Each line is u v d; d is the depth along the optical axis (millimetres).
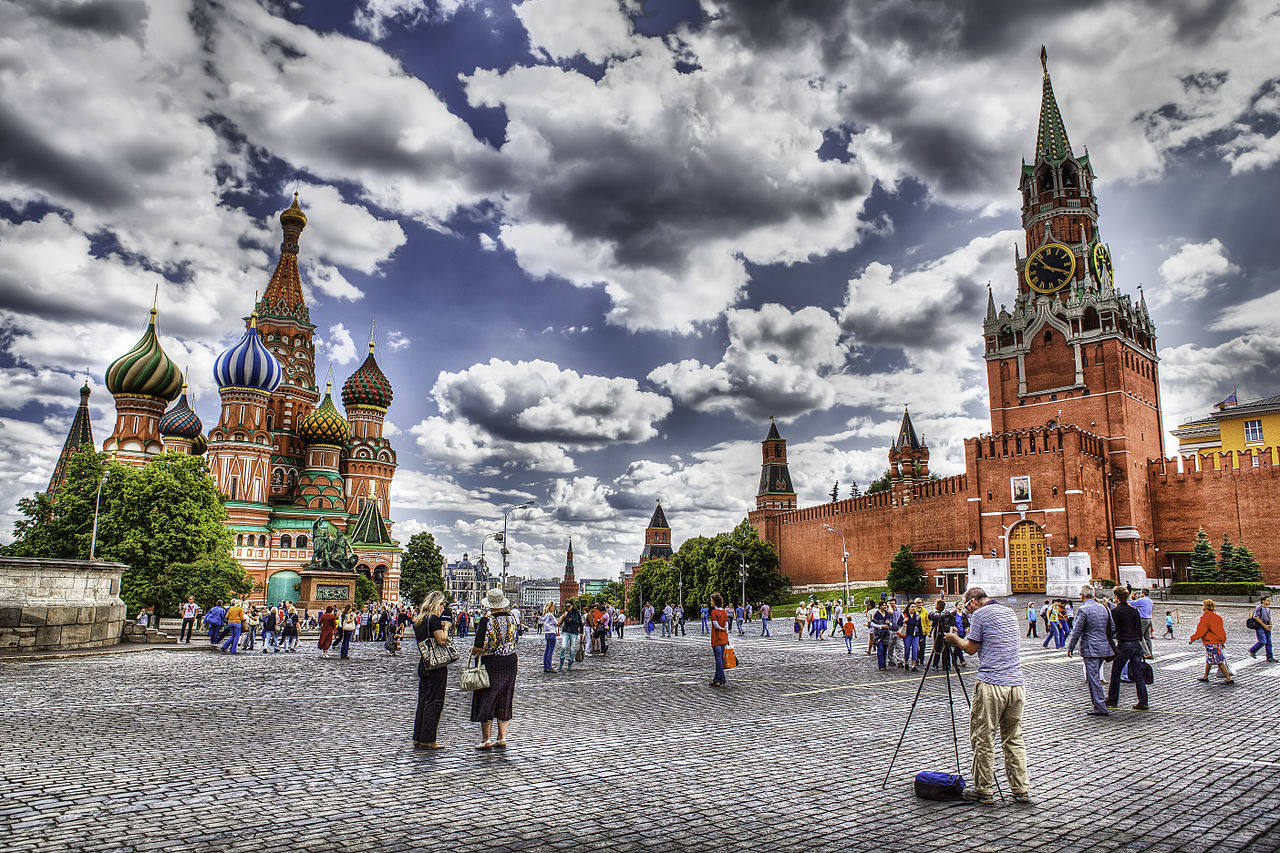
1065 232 94375
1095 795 9773
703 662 30203
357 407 120438
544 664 27312
